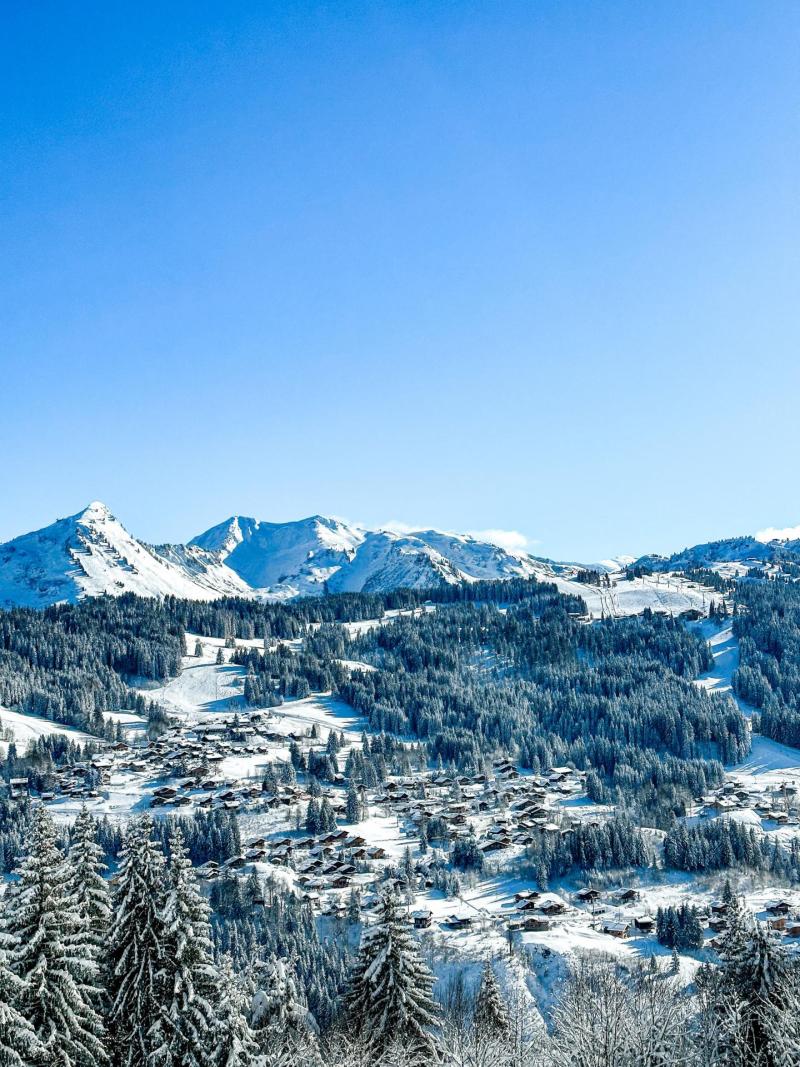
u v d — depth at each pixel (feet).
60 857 151.12
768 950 172.14
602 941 426.92
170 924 157.79
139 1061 152.97
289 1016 182.39
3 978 134.21
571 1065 140.46
